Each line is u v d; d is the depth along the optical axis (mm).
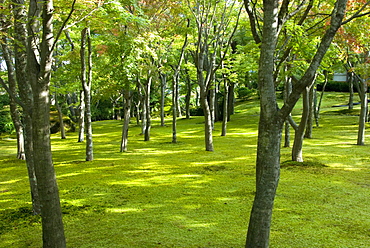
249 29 13094
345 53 11508
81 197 7188
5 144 20672
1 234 5137
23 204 6895
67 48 18281
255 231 3627
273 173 3590
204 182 8312
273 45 3594
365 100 14344
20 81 5191
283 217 5465
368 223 5125
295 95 3473
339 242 4391
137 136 23266
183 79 36875
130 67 13391
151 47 15609
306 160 10938
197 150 14969
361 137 14492
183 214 5809
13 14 5395
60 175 9852
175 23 15539
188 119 34969
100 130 30656
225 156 12766
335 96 37469
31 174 6055
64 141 22125
